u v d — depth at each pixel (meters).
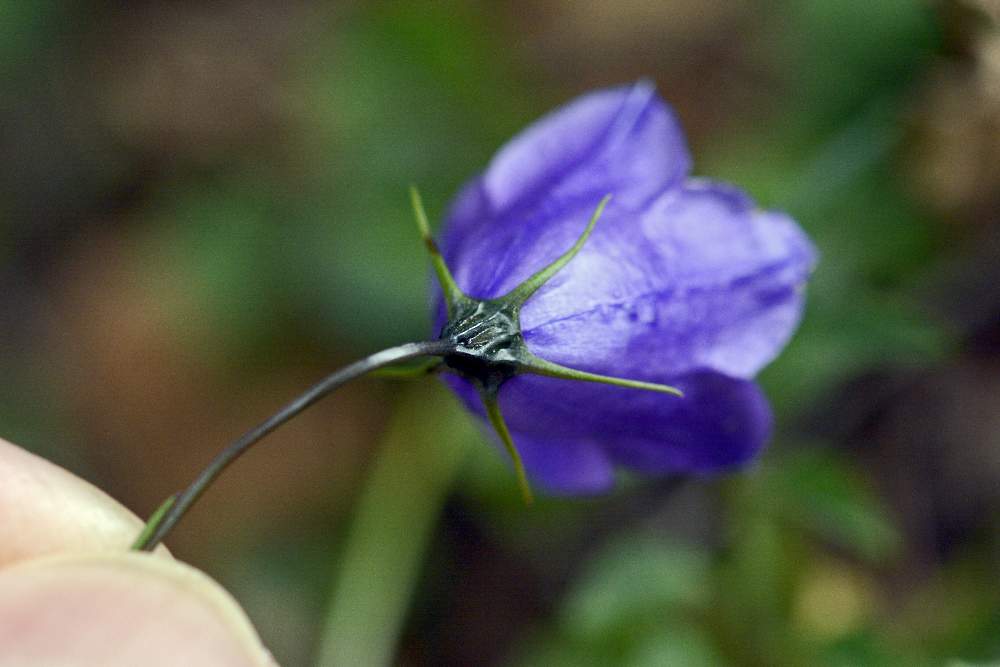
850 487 0.20
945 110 0.20
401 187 0.22
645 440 0.16
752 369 0.16
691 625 0.20
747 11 0.25
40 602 0.15
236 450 0.15
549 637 0.21
